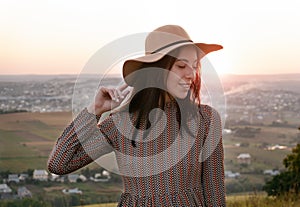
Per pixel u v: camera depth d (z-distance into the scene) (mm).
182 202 2152
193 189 2209
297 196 7633
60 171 2180
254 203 7355
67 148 2162
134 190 2211
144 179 2180
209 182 2281
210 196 2283
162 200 2156
